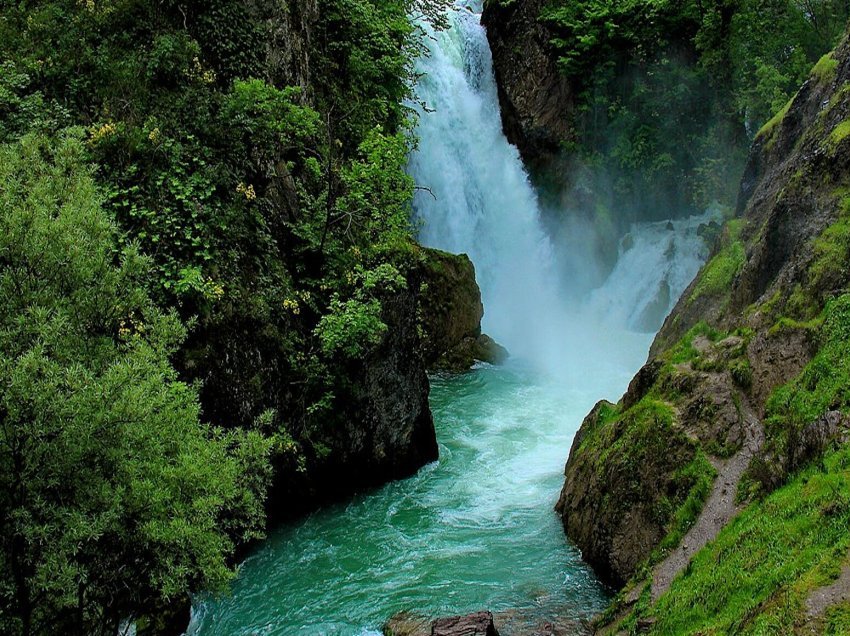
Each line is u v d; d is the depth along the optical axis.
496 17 29.61
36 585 6.12
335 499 12.93
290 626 9.27
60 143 9.00
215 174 11.52
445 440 15.61
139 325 8.17
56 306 6.66
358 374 12.86
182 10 12.32
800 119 14.56
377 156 13.57
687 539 8.31
